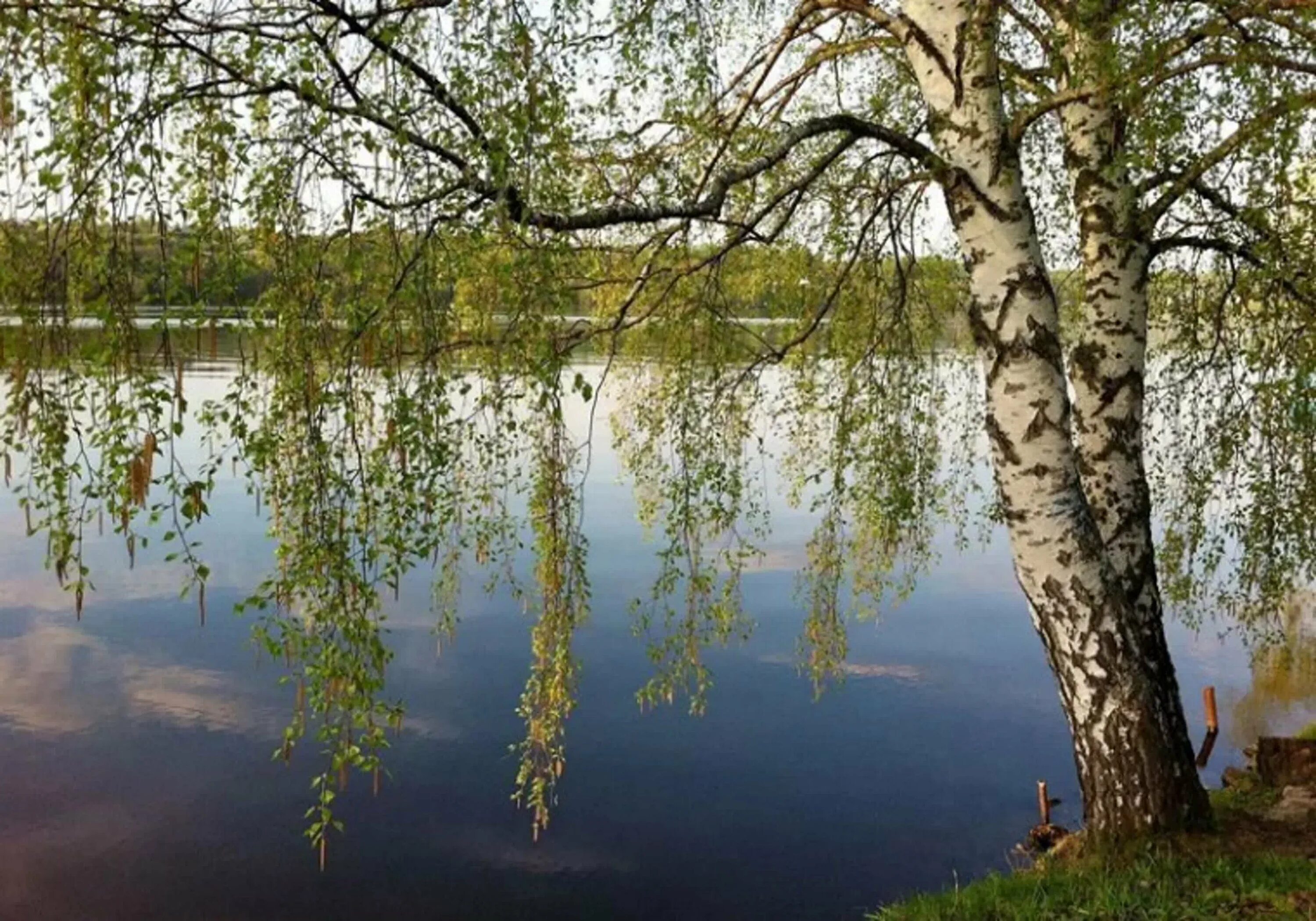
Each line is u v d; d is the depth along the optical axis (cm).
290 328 320
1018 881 553
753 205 659
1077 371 591
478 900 841
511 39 341
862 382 733
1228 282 755
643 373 797
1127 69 476
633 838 948
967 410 981
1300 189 593
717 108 614
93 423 288
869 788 1058
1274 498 779
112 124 282
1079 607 526
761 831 966
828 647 739
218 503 2194
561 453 420
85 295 289
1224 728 1269
